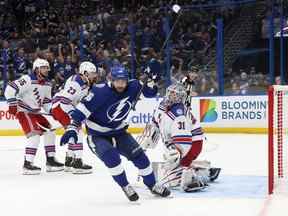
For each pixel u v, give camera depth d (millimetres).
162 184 6191
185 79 7781
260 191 6234
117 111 5645
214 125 13328
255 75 13445
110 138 5805
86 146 11305
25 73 15227
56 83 14727
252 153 9719
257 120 13016
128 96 5648
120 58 14328
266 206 5477
